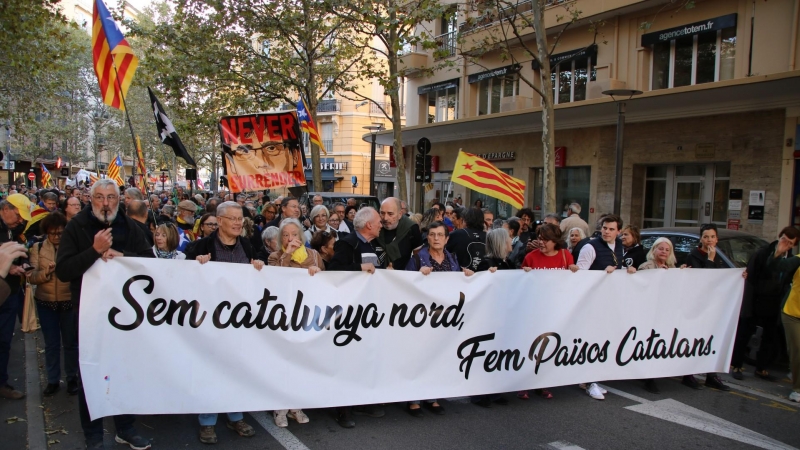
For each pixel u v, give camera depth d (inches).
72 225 161.6
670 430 193.3
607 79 630.5
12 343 286.5
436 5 561.9
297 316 181.2
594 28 585.6
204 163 1951.3
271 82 786.2
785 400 227.5
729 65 554.3
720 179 569.0
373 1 587.8
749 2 523.8
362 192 1633.9
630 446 179.5
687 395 232.1
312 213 303.4
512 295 208.8
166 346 166.9
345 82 884.6
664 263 242.7
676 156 587.2
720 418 205.8
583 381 221.9
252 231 305.1
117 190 168.7
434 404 205.3
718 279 241.9
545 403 218.8
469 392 203.5
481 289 203.8
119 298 161.8
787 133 496.1
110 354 160.9
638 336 229.8
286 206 285.1
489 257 226.1
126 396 162.2
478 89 858.8
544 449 175.3
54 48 841.5
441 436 183.9
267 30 711.7
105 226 167.0
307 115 444.1
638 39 622.8
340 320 185.9
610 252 238.7
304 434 183.9
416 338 195.9
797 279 223.6
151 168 1915.6
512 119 698.2
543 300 214.1
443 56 593.9
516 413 207.2
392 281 191.9
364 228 207.9
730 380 255.6
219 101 806.5
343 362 186.5
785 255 245.4
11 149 1464.1
